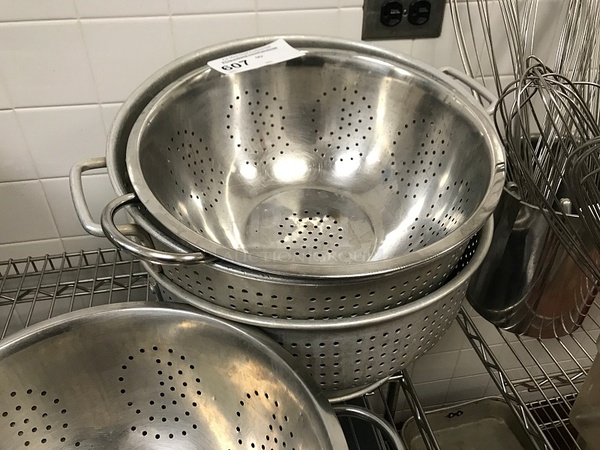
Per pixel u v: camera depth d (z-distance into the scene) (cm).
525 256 68
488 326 108
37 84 67
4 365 53
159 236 47
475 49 73
